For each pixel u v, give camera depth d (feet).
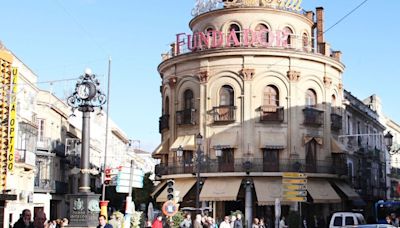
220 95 132.67
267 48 130.82
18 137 134.92
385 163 207.21
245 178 128.06
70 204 64.59
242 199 130.52
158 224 76.89
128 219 69.36
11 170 90.48
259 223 96.99
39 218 51.49
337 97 145.38
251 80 130.82
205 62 133.90
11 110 89.25
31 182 150.41
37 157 163.02
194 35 137.49
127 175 69.15
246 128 129.59
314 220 132.57
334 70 143.74
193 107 135.33
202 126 132.46
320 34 150.61
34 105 151.74
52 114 171.32
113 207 201.57
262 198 124.77
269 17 137.18
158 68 149.38
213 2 140.77
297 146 131.23
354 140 164.25
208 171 128.57
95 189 208.74
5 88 86.12
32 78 149.07
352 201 151.02
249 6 135.95
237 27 137.18
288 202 126.52
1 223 122.01
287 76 132.87
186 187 130.62
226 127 130.62
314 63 137.18
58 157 177.78
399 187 145.28
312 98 136.98
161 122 144.25
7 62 86.02
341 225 98.68
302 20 142.61
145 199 177.37
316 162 134.00
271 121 130.21
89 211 64.08
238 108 130.62
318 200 128.06
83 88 66.49
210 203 131.75
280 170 128.47
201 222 82.69
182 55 136.98
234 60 131.85
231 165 127.95
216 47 133.08
